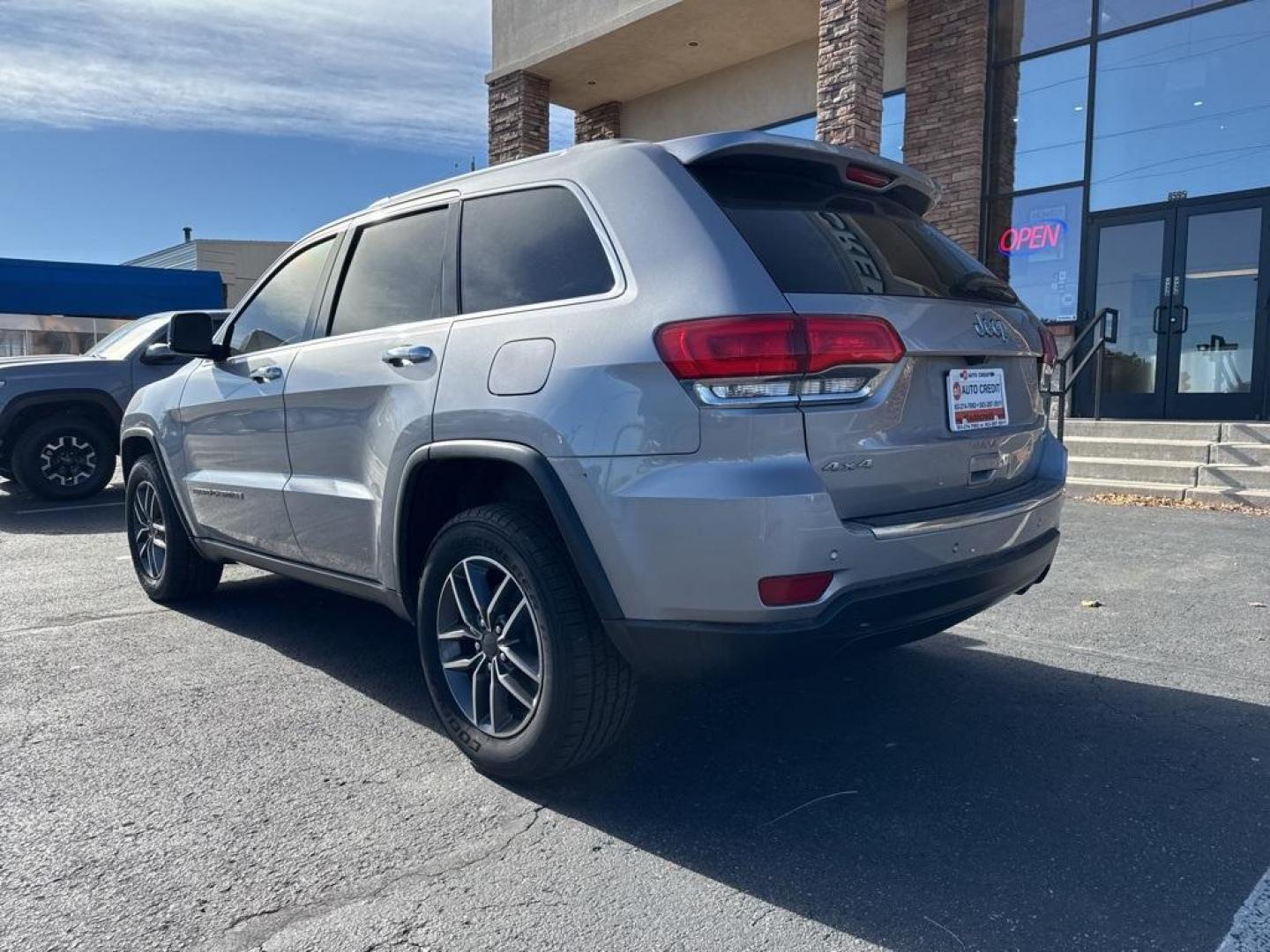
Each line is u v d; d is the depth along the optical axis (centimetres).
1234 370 977
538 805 280
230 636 452
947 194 1132
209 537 450
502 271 303
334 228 393
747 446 237
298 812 275
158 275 1620
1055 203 1091
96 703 361
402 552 320
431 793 287
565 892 234
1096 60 1048
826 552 239
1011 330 314
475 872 243
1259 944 211
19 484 928
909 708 355
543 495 265
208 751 317
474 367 290
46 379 851
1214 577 542
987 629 453
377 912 225
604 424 253
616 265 269
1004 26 1110
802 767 305
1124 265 1048
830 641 244
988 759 311
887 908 226
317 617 485
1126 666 399
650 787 292
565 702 268
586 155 296
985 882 238
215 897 231
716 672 250
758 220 265
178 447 461
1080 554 606
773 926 220
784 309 241
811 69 1250
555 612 267
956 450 282
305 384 363
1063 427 849
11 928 218
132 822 268
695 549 240
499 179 319
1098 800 281
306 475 370
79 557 645
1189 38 986
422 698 368
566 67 1342
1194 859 248
